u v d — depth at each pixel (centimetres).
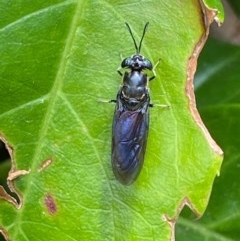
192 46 16
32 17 16
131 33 16
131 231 16
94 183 16
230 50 21
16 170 16
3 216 16
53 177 16
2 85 16
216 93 20
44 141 16
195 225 19
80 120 16
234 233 18
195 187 16
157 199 16
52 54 16
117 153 16
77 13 16
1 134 16
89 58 16
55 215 16
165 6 16
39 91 16
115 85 16
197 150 16
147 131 16
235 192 18
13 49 16
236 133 18
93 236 16
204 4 16
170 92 16
